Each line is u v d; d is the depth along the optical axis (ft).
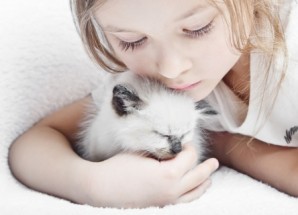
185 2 1.47
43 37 2.19
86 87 2.27
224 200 1.57
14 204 1.62
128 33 1.56
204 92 1.76
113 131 1.87
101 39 1.76
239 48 1.64
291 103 1.78
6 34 2.11
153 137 1.74
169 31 1.52
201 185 1.71
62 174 1.78
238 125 1.91
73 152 1.90
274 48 1.72
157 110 1.75
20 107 2.09
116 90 1.81
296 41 1.78
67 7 2.28
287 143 1.85
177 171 1.65
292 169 1.80
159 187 1.63
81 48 2.25
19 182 1.91
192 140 1.90
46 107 2.18
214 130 2.02
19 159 1.93
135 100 1.79
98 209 1.55
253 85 1.80
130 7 1.49
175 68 1.58
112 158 1.75
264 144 1.91
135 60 1.66
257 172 1.89
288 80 1.76
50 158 1.86
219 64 1.66
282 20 1.82
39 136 2.00
